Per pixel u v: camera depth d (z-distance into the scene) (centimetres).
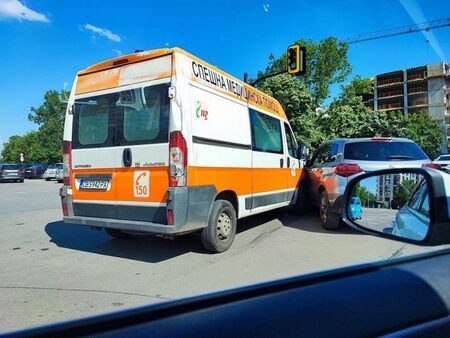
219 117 588
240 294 128
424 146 5994
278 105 845
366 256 560
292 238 682
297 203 921
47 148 5641
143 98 539
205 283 453
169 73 520
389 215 251
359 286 135
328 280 140
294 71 1302
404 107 9850
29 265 534
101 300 403
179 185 505
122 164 552
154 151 522
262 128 734
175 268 512
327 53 3544
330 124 2292
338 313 119
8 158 10450
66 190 608
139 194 535
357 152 711
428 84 9544
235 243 647
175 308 117
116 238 699
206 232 564
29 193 1930
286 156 834
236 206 634
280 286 135
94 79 594
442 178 189
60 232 777
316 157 912
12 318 358
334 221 734
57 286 446
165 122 516
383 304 126
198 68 552
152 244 646
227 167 602
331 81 3584
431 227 184
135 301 400
